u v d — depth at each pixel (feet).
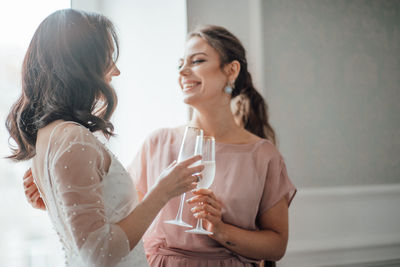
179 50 6.26
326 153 7.61
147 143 5.08
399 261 7.84
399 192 7.89
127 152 6.29
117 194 3.14
